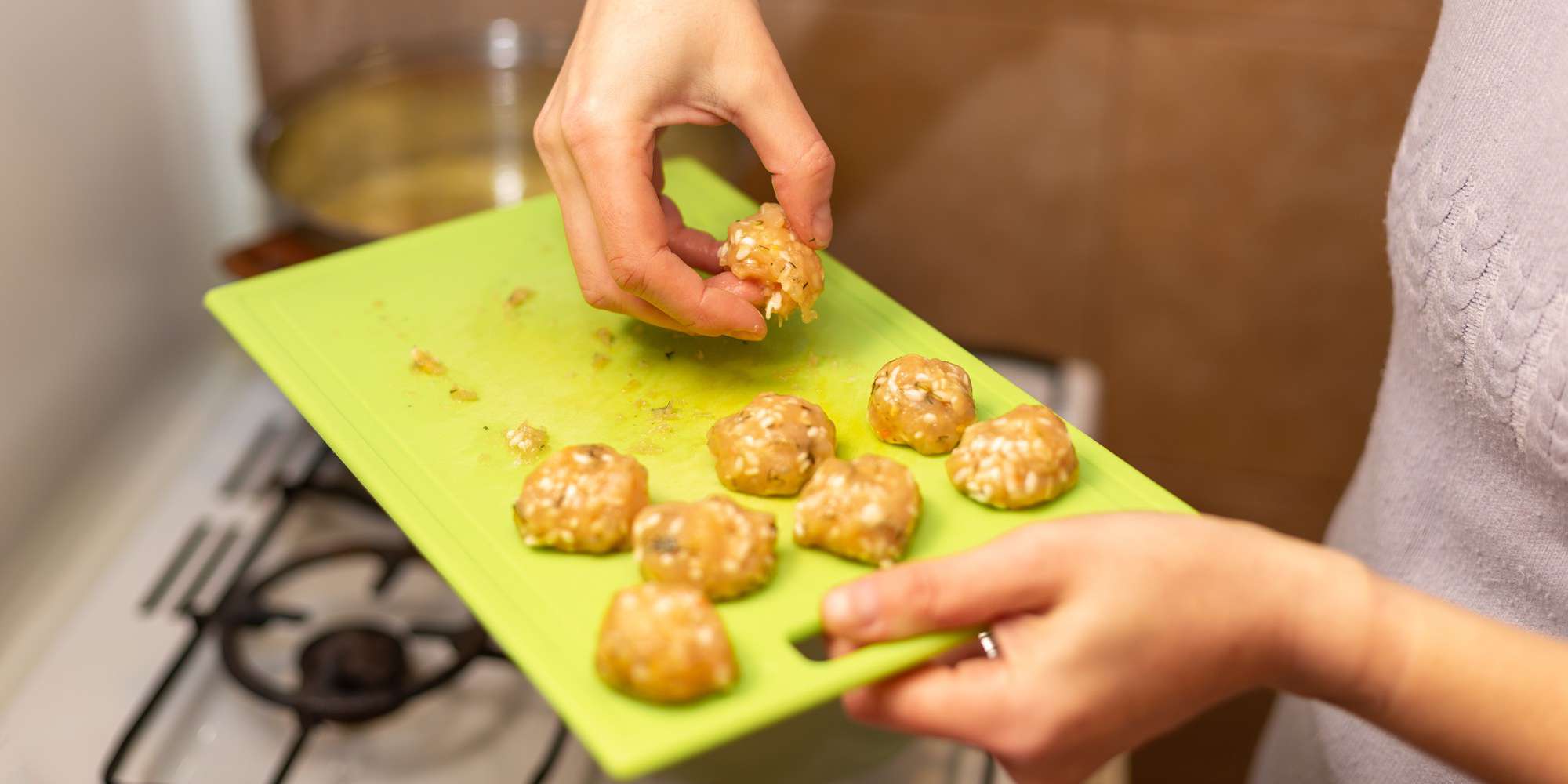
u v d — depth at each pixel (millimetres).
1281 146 1188
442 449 813
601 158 795
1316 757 922
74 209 1103
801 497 757
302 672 938
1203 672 679
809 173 822
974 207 1265
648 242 797
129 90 1152
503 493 788
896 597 674
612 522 747
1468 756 680
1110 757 703
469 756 931
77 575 1047
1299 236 1229
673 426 828
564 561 750
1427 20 1122
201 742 932
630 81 800
